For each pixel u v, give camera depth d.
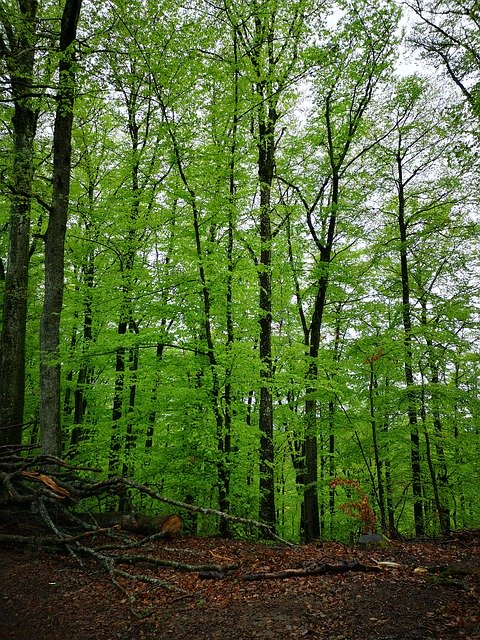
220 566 6.28
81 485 8.33
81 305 12.73
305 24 11.29
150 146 12.54
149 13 9.30
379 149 16.33
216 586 5.78
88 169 14.69
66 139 10.02
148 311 10.64
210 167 10.30
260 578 5.90
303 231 14.52
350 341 14.88
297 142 13.96
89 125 14.23
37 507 7.98
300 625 4.45
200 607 5.09
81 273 14.94
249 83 11.14
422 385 13.16
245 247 11.61
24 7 10.49
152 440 12.47
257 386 10.75
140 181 12.60
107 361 12.98
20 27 9.31
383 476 16.81
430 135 15.59
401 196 16.64
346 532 14.39
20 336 10.81
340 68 12.23
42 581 6.08
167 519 8.48
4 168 9.57
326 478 13.66
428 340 14.08
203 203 10.36
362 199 15.31
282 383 11.16
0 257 14.84
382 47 12.08
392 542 8.69
